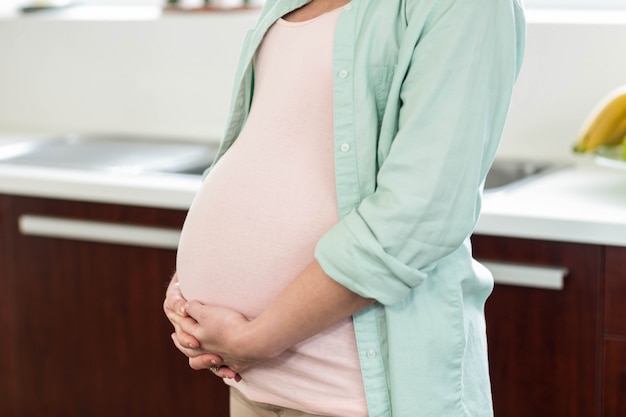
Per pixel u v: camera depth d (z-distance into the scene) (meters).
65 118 3.15
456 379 1.35
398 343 1.32
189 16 2.91
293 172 1.37
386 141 1.31
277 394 1.43
